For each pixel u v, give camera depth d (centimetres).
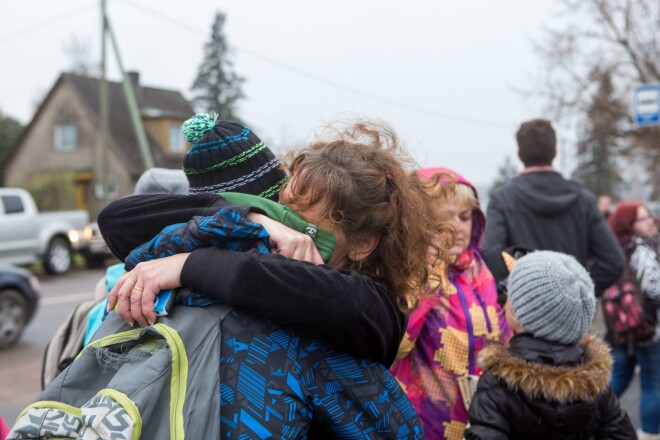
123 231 128
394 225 133
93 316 194
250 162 143
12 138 3856
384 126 152
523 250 259
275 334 114
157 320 112
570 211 338
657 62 1681
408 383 214
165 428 101
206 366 107
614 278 346
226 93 3625
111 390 101
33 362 678
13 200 1411
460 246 220
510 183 353
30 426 103
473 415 193
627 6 1666
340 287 116
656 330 388
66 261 1518
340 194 129
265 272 110
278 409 108
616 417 200
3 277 739
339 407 117
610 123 1798
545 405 187
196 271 112
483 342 213
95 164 3105
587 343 205
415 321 205
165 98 3422
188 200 128
